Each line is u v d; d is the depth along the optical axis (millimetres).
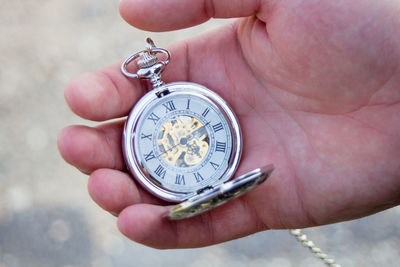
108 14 558
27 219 452
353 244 435
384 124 281
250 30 290
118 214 279
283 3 273
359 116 283
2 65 534
